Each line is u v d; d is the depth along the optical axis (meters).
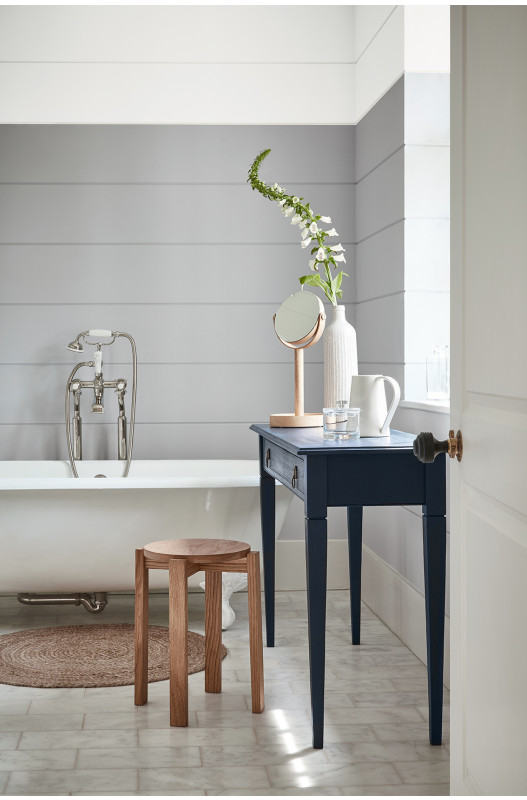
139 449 4.30
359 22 4.18
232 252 4.31
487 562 1.56
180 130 4.27
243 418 4.35
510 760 1.41
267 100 4.28
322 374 4.38
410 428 3.36
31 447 4.27
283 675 2.99
